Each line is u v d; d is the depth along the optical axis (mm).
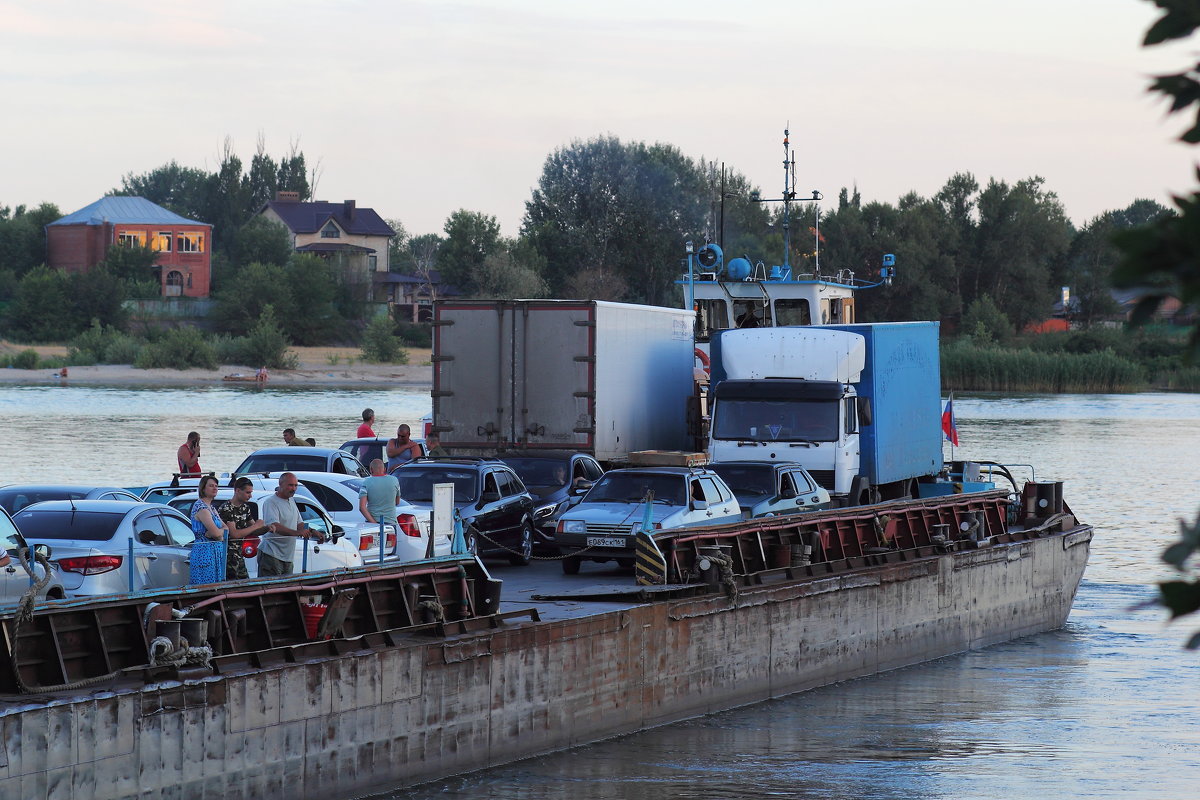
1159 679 55750
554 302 62688
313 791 33625
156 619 31719
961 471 80000
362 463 68188
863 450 67438
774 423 65625
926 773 40656
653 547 46375
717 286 82500
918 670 57531
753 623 49219
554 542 54812
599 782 38438
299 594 35969
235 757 31625
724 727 45688
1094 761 42438
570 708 41375
